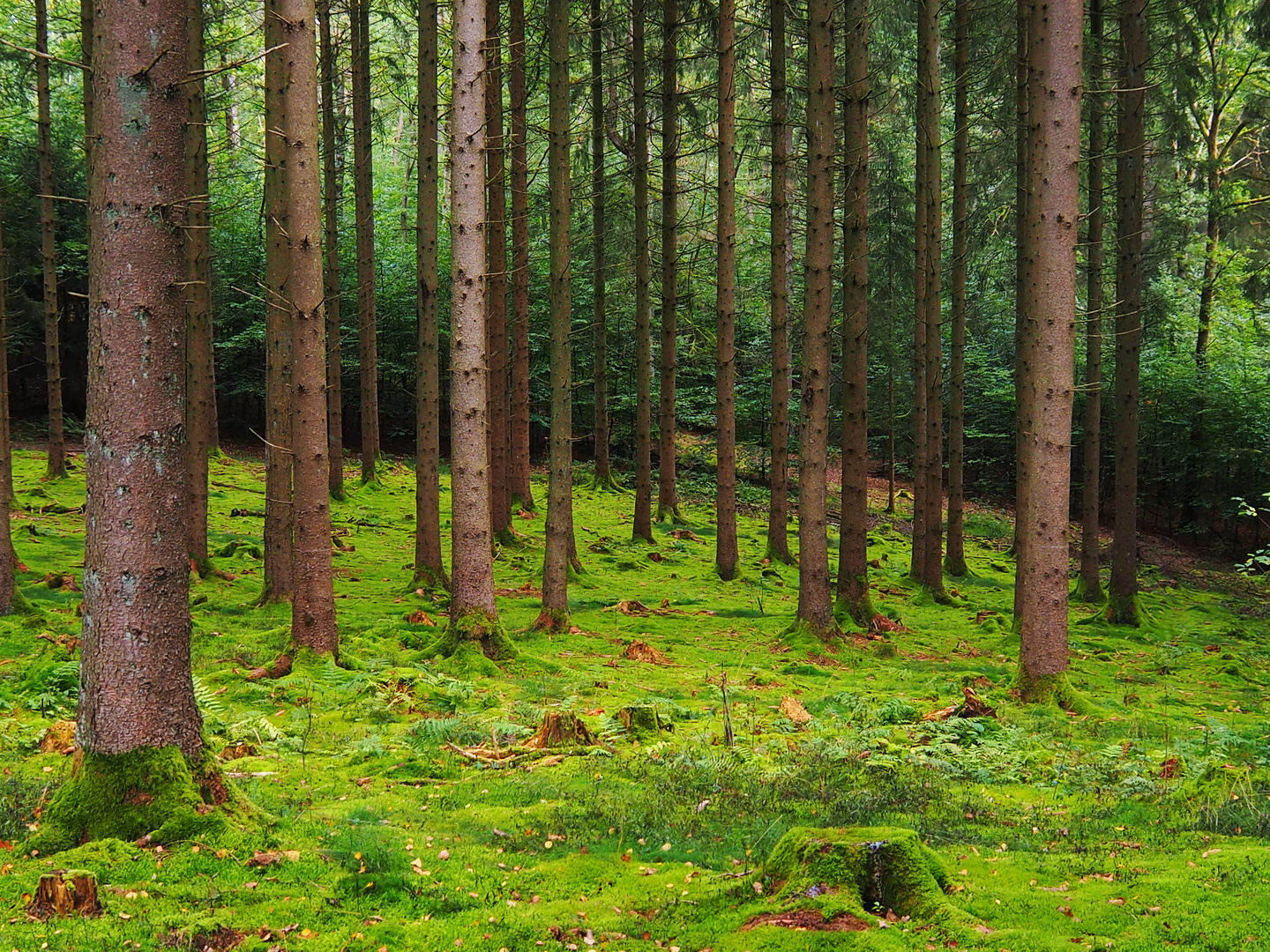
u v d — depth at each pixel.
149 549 4.82
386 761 6.86
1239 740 7.54
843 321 14.70
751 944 3.72
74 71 28.73
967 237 23.27
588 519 23.06
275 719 8.09
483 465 10.87
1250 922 3.81
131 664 4.80
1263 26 19.73
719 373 18.44
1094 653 13.88
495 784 6.27
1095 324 18.20
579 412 34.25
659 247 28.02
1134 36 15.85
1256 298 29.50
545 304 31.95
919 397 19.73
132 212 4.76
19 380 30.22
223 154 31.67
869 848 4.16
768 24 22.12
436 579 14.97
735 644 12.81
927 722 8.36
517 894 4.42
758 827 5.32
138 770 4.77
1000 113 19.38
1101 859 4.78
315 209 9.83
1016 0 18.14
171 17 4.82
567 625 12.73
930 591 18.23
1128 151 15.77
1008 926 3.93
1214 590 24.44
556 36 13.10
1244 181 27.94
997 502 34.25
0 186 21.48
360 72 23.00
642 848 5.03
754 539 23.69
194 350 14.25
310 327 9.81
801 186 27.42
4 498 10.99
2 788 5.46
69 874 3.94
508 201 30.05
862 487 14.58
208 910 4.02
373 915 4.09
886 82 22.61
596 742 7.45
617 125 26.91
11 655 9.48
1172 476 30.61
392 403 32.88
